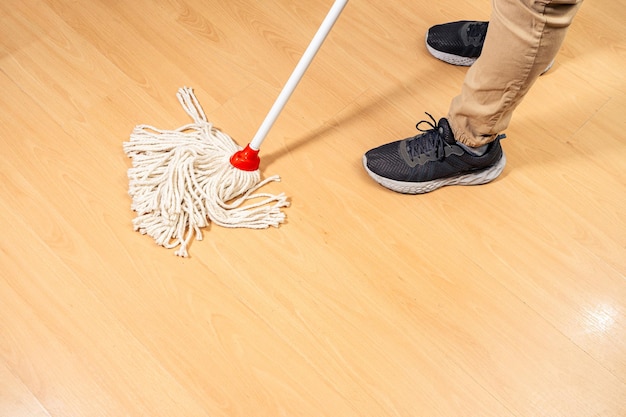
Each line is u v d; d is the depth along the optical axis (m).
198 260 1.40
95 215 1.42
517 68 1.29
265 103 1.68
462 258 1.51
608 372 1.40
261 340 1.33
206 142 1.55
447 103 1.78
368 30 1.88
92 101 1.59
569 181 1.67
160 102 1.63
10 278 1.32
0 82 1.58
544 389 1.36
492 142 1.56
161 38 1.74
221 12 1.83
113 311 1.31
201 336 1.32
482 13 2.00
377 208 1.55
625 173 1.72
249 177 1.51
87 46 1.69
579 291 1.50
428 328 1.40
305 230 1.49
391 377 1.33
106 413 1.21
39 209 1.41
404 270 1.47
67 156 1.50
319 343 1.35
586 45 1.97
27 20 1.70
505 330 1.42
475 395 1.33
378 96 1.75
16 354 1.24
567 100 1.83
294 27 1.84
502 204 1.61
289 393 1.28
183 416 1.23
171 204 1.42
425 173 1.55
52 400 1.20
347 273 1.44
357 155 1.63
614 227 1.61
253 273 1.41
